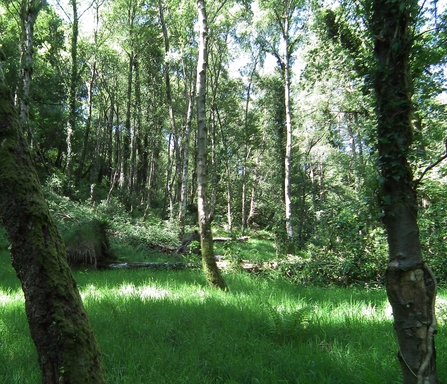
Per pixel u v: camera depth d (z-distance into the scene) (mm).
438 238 11000
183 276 11102
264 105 29500
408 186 3270
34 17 15305
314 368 4391
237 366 4387
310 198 29453
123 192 29812
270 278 11961
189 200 40188
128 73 29828
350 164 17781
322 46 15688
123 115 36844
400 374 4145
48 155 33188
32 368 4355
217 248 19562
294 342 5336
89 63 30031
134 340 5234
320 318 6293
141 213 29812
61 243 2752
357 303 7547
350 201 12266
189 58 24906
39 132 25969
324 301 7887
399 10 3260
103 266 12836
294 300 7812
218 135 34219
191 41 22781
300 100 20312
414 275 3143
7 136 2639
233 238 16250
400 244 3205
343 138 22688
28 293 2574
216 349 4945
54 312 2557
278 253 15484
